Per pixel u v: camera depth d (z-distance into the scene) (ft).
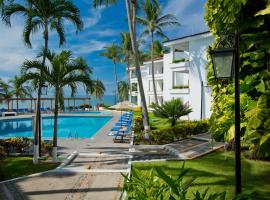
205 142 51.49
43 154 46.21
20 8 41.57
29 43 42.50
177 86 96.68
